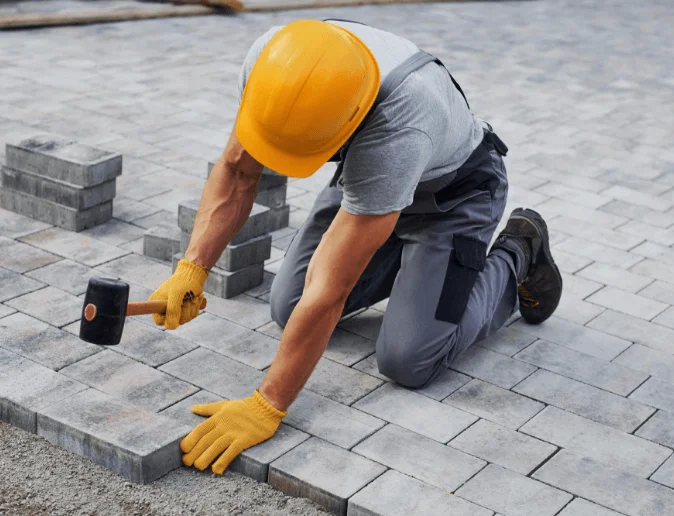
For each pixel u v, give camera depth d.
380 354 3.65
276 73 2.76
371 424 3.41
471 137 3.54
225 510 2.98
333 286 3.05
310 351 3.15
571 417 3.57
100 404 3.31
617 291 4.70
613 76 9.50
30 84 7.56
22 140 5.03
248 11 11.38
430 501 3.00
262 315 4.20
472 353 3.99
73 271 4.44
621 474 3.23
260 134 2.87
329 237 3.04
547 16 12.86
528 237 4.05
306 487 3.04
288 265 3.90
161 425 3.21
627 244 5.30
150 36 9.77
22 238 4.74
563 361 3.98
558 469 3.23
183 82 8.09
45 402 3.30
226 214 3.33
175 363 3.72
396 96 2.85
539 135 7.29
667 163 6.83
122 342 3.84
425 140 2.92
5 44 8.84
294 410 3.46
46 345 3.75
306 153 2.85
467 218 3.62
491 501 3.03
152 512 2.94
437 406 3.57
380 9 12.36
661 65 10.19
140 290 4.32
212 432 3.18
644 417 3.61
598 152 6.96
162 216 5.20
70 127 6.60
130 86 7.81
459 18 12.16
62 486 3.02
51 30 9.64
